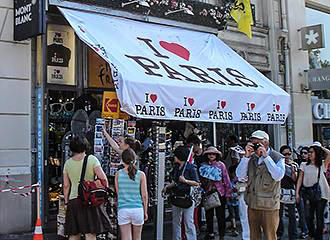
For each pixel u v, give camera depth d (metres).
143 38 8.98
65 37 9.21
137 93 7.09
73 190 6.05
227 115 8.42
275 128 13.31
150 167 8.21
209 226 8.34
